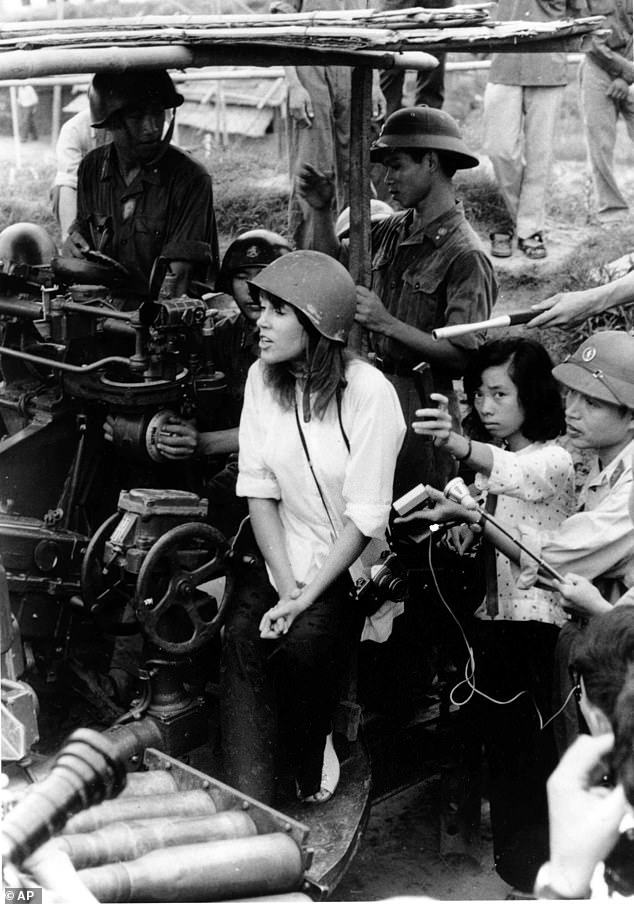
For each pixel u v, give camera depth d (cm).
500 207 952
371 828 504
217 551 441
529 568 433
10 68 401
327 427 422
